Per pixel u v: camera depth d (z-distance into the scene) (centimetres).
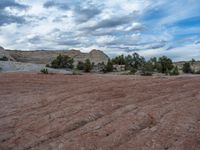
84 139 939
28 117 1234
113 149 858
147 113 1120
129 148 848
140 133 942
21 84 2127
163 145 844
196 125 962
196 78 1961
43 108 1354
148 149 829
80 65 5997
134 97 1412
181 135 894
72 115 1191
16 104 1476
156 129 956
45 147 925
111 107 1257
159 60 5566
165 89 1570
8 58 8344
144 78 2170
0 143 997
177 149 815
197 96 1336
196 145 829
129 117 1092
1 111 1365
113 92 1551
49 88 1911
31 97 1611
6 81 2270
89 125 1059
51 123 1126
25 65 5369
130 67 5972
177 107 1165
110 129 996
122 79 2139
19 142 988
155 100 1317
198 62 7256
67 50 11269
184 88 1567
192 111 1095
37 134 1038
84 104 1332
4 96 1692
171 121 1009
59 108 1316
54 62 6131
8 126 1149
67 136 985
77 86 1862
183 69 5700
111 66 5712
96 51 11000
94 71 5734
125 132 957
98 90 1636
